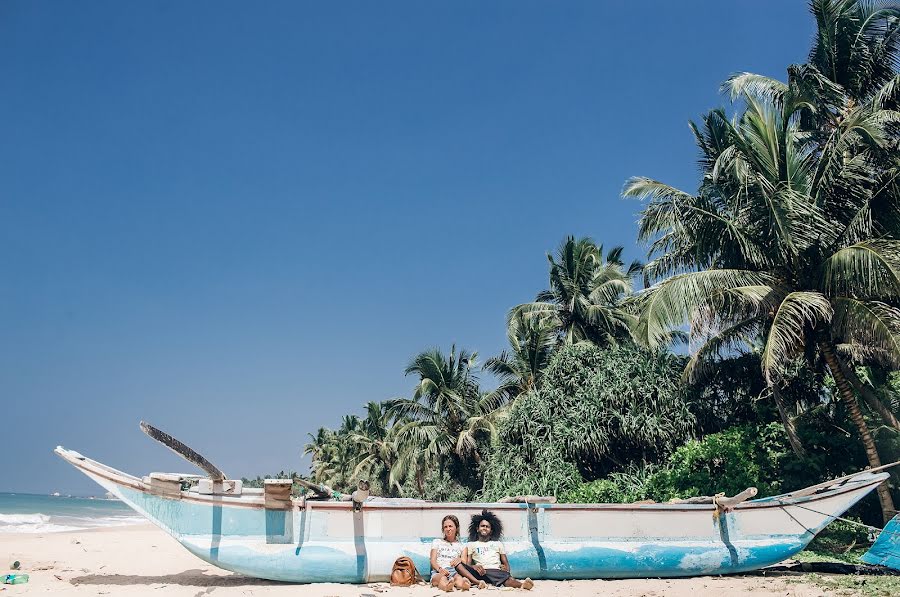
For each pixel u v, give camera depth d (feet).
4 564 38.11
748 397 59.06
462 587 27.50
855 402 46.85
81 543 60.18
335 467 216.74
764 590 28.02
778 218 45.93
